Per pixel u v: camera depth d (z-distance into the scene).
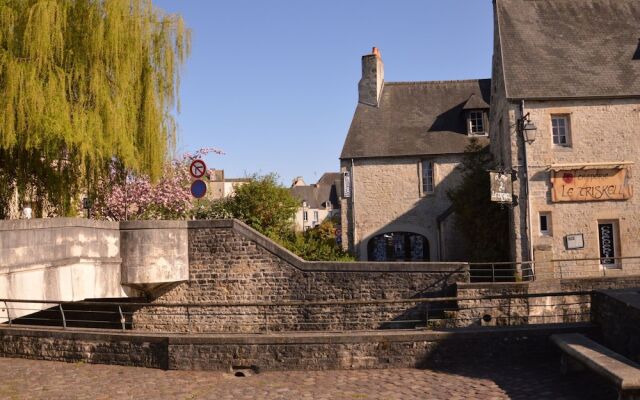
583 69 18.81
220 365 9.30
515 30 19.91
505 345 9.03
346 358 9.12
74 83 14.10
